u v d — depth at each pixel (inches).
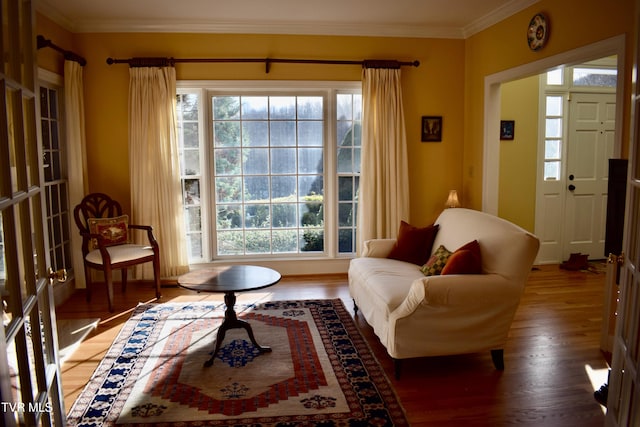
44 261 62.1
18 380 51.1
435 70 205.2
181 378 113.0
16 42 54.4
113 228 177.5
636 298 63.1
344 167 208.4
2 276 50.3
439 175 210.4
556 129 227.0
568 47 143.7
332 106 202.8
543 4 154.7
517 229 119.7
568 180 228.4
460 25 198.7
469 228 135.3
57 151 182.7
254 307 164.6
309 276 205.0
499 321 115.0
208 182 200.1
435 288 108.6
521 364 121.7
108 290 160.7
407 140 206.7
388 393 106.1
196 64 191.8
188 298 175.6
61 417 65.6
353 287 154.1
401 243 156.4
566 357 125.8
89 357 125.3
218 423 94.4
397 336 111.2
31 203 59.7
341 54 198.7
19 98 54.2
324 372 116.1
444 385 110.9
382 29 198.7
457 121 209.3
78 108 182.1
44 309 62.3
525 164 223.8
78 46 187.2
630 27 120.8
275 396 104.8
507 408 100.8
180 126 198.1
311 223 210.7
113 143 191.6
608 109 229.1
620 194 100.8
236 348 130.0
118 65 188.7
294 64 196.2
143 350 128.8
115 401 102.6
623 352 67.4
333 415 97.1
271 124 203.5
